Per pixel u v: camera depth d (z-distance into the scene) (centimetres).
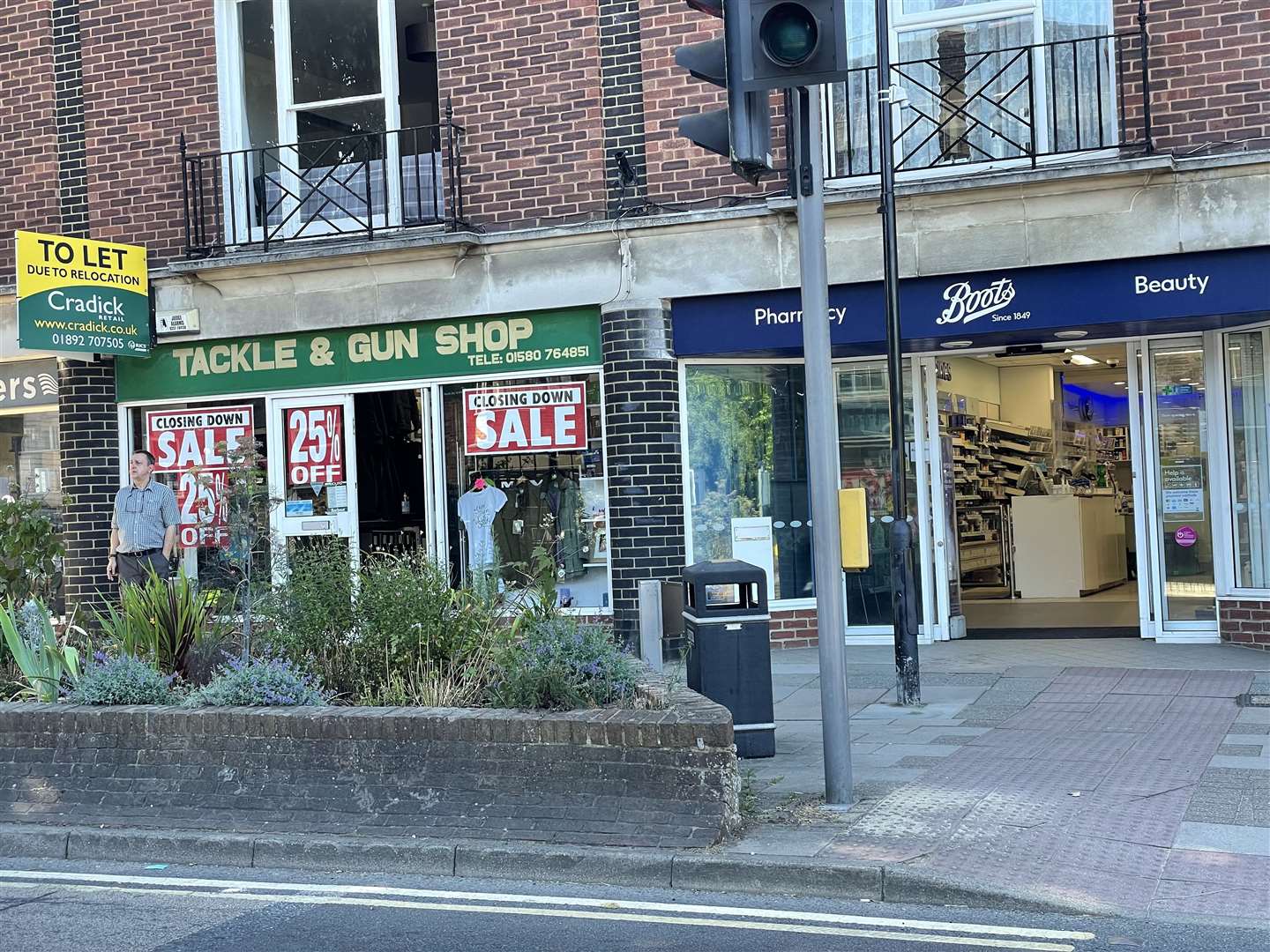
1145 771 782
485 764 695
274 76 1434
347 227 1410
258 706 755
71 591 1444
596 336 1302
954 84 1242
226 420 1425
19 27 1485
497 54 1327
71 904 634
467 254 1322
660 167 1277
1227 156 1112
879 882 608
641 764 671
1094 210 1153
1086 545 1725
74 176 1470
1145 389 1255
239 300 1395
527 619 857
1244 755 813
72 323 1329
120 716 756
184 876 684
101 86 1459
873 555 1355
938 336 1208
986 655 1239
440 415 1357
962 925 565
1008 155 1226
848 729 728
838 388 1364
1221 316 1142
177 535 1338
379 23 1404
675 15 1273
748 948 543
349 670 840
